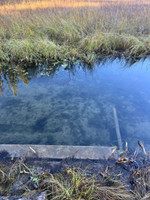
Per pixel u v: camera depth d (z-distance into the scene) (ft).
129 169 6.99
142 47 16.44
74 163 7.23
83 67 15.88
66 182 6.22
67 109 10.70
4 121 9.77
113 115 10.08
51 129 9.27
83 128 9.30
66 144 8.41
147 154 7.36
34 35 17.76
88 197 5.75
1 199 5.62
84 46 17.07
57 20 19.83
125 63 16.24
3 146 7.96
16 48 15.71
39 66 15.74
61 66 15.88
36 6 23.99
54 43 16.74
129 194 5.90
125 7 23.98
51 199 5.66
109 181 6.35
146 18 20.49
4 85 13.28
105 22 19.33
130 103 11.05
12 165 7.00
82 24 19.21
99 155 7.59
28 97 11.92
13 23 19.10
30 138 8.71
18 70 15.08
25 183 6.32
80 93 12.30
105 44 16.72
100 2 26.89
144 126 9.28
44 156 7.54
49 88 13.01
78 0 27.61
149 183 6.24
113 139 8.59
